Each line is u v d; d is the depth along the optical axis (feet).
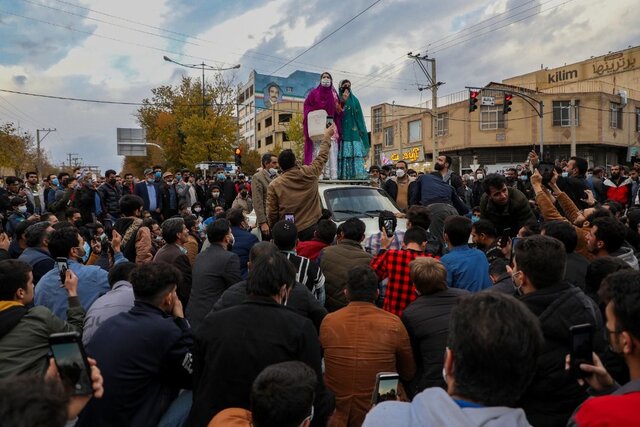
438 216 21.39
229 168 103.50
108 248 21.79
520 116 127.85
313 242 16.49
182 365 9.45
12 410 3.74
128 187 46.57
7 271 10.05
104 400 8.66
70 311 11.87
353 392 10.22
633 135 137.69
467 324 4.88
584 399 7.64
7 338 9.21
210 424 7.45
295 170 19.84
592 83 140.46
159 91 156.87
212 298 14.28
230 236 15.42
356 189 25.52
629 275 5.86
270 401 6.05
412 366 10.68
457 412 4.47
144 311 9.58
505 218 17.83
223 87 134.00
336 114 29.32
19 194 41.16
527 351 4.74
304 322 8.84
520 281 8.66
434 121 97.45
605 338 7.87
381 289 14.58
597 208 14.80
